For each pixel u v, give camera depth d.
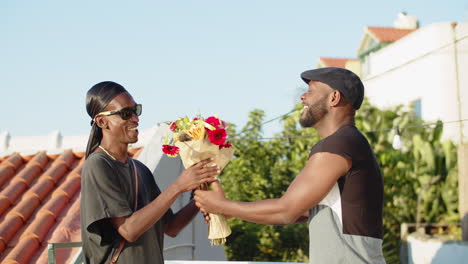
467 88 15.02
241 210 2.75
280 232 10.74
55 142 6.87
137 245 2.66
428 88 15.83
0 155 6.92
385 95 18.06
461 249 8.86
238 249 10.61
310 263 2.73
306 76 2.87
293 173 11.63
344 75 2.80
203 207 2.90
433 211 11.66
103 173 2.61
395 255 11.38
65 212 5.34
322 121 2.83
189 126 2.86
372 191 2.69
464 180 9.52
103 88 2.79
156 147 5.73
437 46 15.48
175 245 5.86
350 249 2.60
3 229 5.06
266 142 11.61
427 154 11.74
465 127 13.26
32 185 6.06
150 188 2.97
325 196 2.66
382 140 12.16
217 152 2.87
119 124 2.76
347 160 2.61
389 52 17.98
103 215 2.53
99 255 2.61
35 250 4.81
